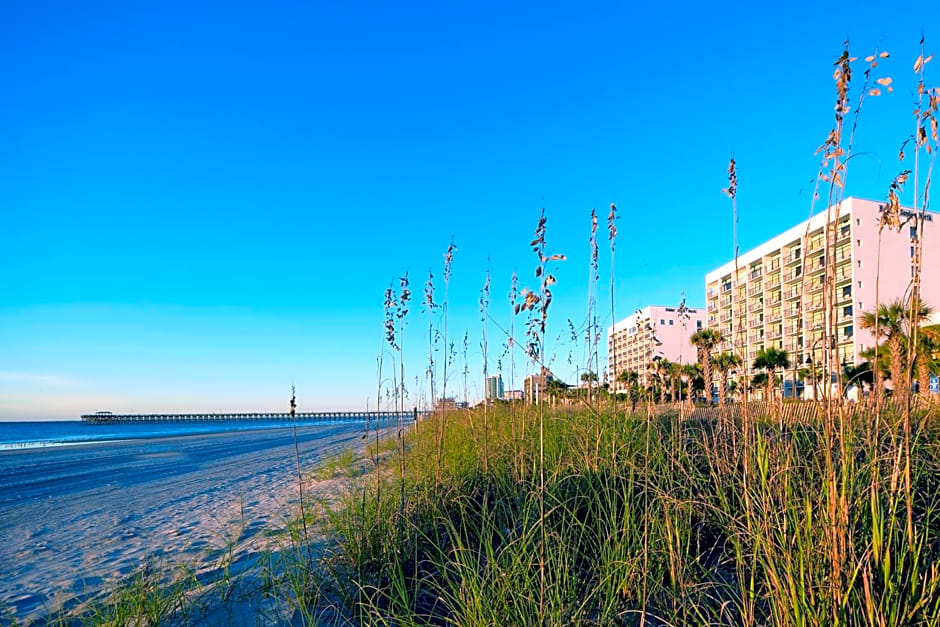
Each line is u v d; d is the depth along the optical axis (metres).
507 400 6.99
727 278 50.16
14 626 4.14
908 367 2.55
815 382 2.93
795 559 2.76
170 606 3.90
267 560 4.57
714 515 3.75
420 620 3.45
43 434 75.38
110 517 8.95
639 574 3.24
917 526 3.08
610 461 4.62
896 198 2.50
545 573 3.31
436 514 4.62
